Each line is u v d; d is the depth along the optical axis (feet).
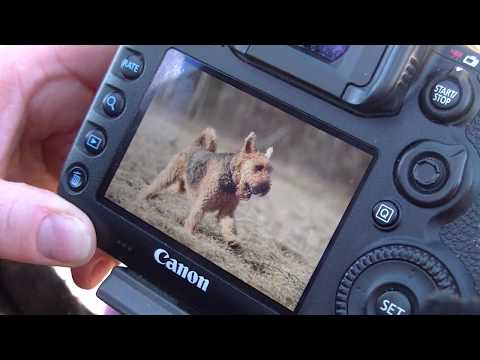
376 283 0.40
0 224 0.46
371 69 0.41
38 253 0.46
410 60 0.41
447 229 0.39
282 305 0.42
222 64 0.44
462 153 0.39
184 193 0.44
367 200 0.41
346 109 0.42
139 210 0.45
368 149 0.41
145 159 0.45
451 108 0.40
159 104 0.45
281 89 0.43
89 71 0.61
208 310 0.43
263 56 0.43
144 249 0.45
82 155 0.47
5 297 0.58
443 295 0.39
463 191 0.39
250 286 0.42
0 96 0.58
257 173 0.43
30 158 0.67
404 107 0.41
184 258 0.44
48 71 0.60
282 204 0.42
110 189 0.46
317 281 0.41
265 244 0.42
